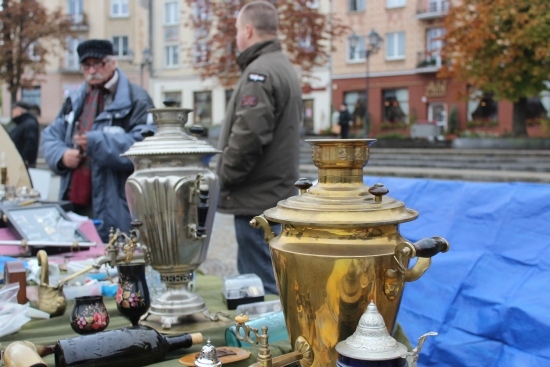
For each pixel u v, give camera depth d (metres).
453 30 17.41
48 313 1.57
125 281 1.33
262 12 2.76
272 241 1.09
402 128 24.53
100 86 3.08
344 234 0.99
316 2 25.91
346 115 20.41
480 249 2.34
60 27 22.92
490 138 18.17
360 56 25.53
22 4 21.88
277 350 1.27
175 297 1.48
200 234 1.42
